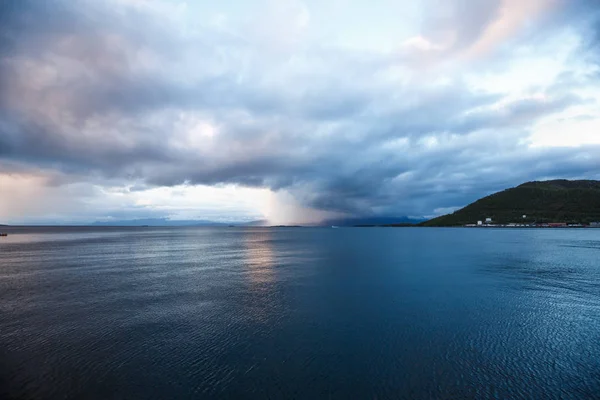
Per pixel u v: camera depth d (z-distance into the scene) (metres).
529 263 45.19
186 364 13.86
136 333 17.50
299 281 32.19
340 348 15.43
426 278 33.44
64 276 36.09
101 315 20.81
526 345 15.75
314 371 13.23
